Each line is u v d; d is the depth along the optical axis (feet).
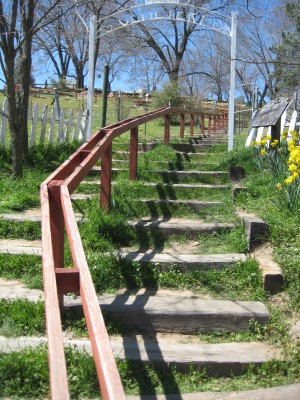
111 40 89.66
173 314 13.17
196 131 58.03
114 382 6.30
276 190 20.71
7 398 10.16
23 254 16.10
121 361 11.54
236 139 38.88
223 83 130.62
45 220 10.38
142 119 25.27
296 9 55.47
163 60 114.01
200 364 11.61
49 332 7.18
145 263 15.74
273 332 13.00
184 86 134.72
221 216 20.08
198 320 13.20
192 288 15.05
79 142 31.71
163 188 23.15
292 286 14.53
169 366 11.55
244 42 104.94
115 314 13.19
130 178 24.41
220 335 13.12
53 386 6.26
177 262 15.79
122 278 15.08
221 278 15.35
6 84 23.12
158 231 18.47
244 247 16.76
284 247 16.39
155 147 32.81
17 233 18.24
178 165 27.73
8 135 35.14
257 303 13.93
